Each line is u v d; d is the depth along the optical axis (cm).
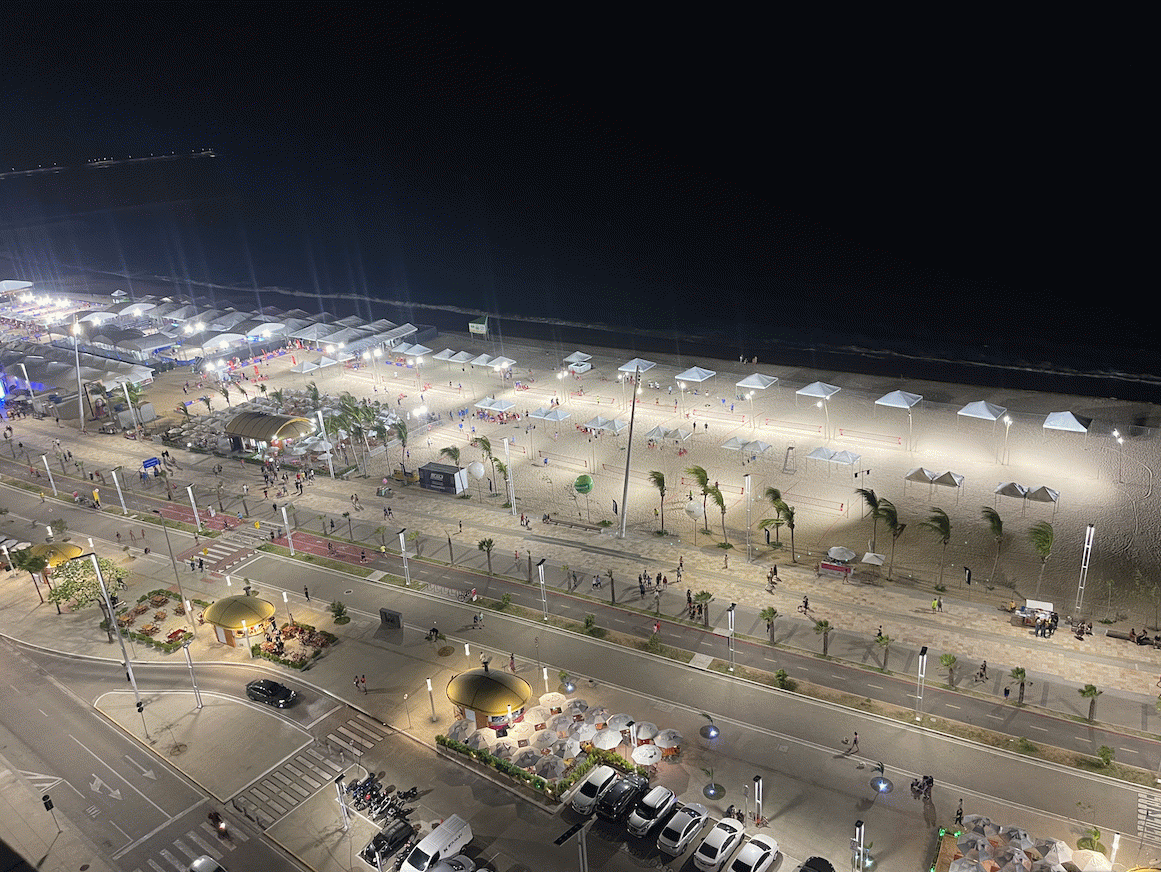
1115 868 4672
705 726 6019
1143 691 6088
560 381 14512
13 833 5416
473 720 6134
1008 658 6562
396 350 16000
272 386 15150
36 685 6988
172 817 5497
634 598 7781
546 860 4975
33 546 8738
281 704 6494
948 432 11131
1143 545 8088
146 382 15650
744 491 9875
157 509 10381
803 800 5294
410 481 10750
